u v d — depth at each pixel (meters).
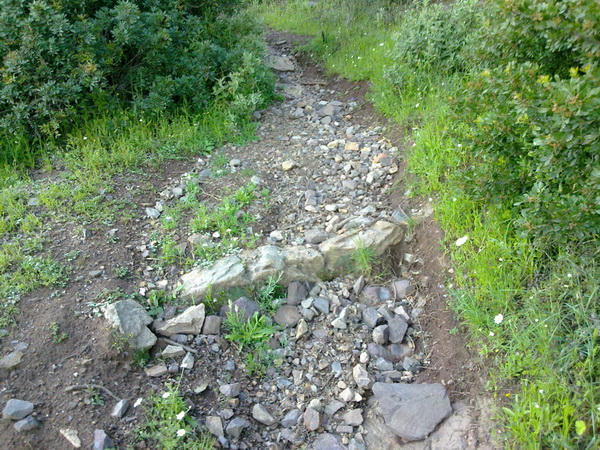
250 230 4.58
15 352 3.31
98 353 3.40
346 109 6.87
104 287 3.86
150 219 4.64
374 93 6.81
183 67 6.46
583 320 3.14
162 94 6.02
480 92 3.87
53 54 5.43
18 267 3.90
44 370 3.27
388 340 3.84
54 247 4.13
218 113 6.33
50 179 4.95
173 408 3.17
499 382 3.23
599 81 2.96
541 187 3.37
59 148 5.48
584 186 3.12
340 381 3.58
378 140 5.96
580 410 2.83
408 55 6.43
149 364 3.51
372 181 5.23
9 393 3.12
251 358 3.65
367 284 4.27
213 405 3.36
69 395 3.16
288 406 3.46
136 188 4.97
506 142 3.80
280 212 4.90
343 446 3.20
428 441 3.15
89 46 5.62
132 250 4.27
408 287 4.16
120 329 3.52
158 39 6.01
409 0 9.39
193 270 4.15
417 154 5.07
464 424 3.15
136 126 5.74
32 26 5.38
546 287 3.40
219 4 7.39
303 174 5.46
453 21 6.38
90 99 5.88
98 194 4.79
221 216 4.61
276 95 7.21
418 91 6.16
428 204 4.63
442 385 3.40
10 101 5.25
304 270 4.27
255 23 7.79
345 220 4.66
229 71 6.89
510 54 4.06
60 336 3.44
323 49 8.71
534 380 3.10
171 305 3.90
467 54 4.75
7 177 4.96
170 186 5.12
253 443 3.25
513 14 3.64
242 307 3.92
